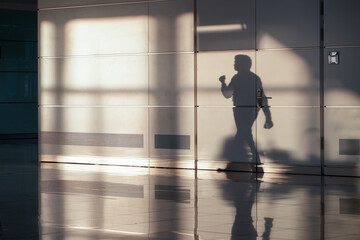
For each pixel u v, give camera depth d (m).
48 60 14.59
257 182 10.95
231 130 12.73
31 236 6.59
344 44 11.75
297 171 12.16
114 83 13.90
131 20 13.65
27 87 24.39
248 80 12.52
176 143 13.27
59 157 14.60
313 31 11.97
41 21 14.61
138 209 8.24
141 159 13.67
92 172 12.56
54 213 7.95
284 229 6.94
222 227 7.05
